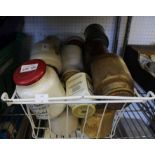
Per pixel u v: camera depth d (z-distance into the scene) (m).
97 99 0.44
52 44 0.68
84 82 0.47
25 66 0.45
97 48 0.66
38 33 0.91
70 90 0.48
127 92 0.44
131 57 0.85
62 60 0.64
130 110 0.76
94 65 0.51
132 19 0.88
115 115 0.52
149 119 0.73
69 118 0.52
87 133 0.53
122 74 0.45
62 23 0.89
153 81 0.67
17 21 0.80
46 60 0.57
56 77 0.47
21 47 0.88
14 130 0.65
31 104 0.43
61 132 0.54
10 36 0.76
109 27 0.90
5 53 0.67
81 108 0.45
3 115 0.65
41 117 0.49
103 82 0.45
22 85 0.42
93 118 0.49
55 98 0.41
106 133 0.54
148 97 0.42
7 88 0.70
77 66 0.63
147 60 0.77
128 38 0.92
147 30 0.91
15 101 0.41
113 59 0.49
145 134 0.70
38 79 0.42
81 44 0.78
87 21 0.88
